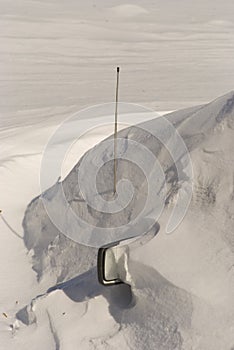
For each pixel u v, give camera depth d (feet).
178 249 11.91
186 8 146.51
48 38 91.20
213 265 11.37
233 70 73.31
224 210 12.26
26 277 16.38
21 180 24.62
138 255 12.05
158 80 65.72
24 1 129.08
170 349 10.61
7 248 18.70
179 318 10.95
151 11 135.44
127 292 12.71
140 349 11.10
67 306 13.07
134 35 100.37
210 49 90.38
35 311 13.41
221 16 135.03
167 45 92.68
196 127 14.98
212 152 13.48
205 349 10.19
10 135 33.71
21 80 63.77
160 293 11.53
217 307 10.68
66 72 69.10
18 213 21.53
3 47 82.74
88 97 55.21
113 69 72.18
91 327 12.21
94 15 118.62
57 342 12.15
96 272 13.67
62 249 16.21
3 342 12.83
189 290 11.10
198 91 59.72
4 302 14.94
